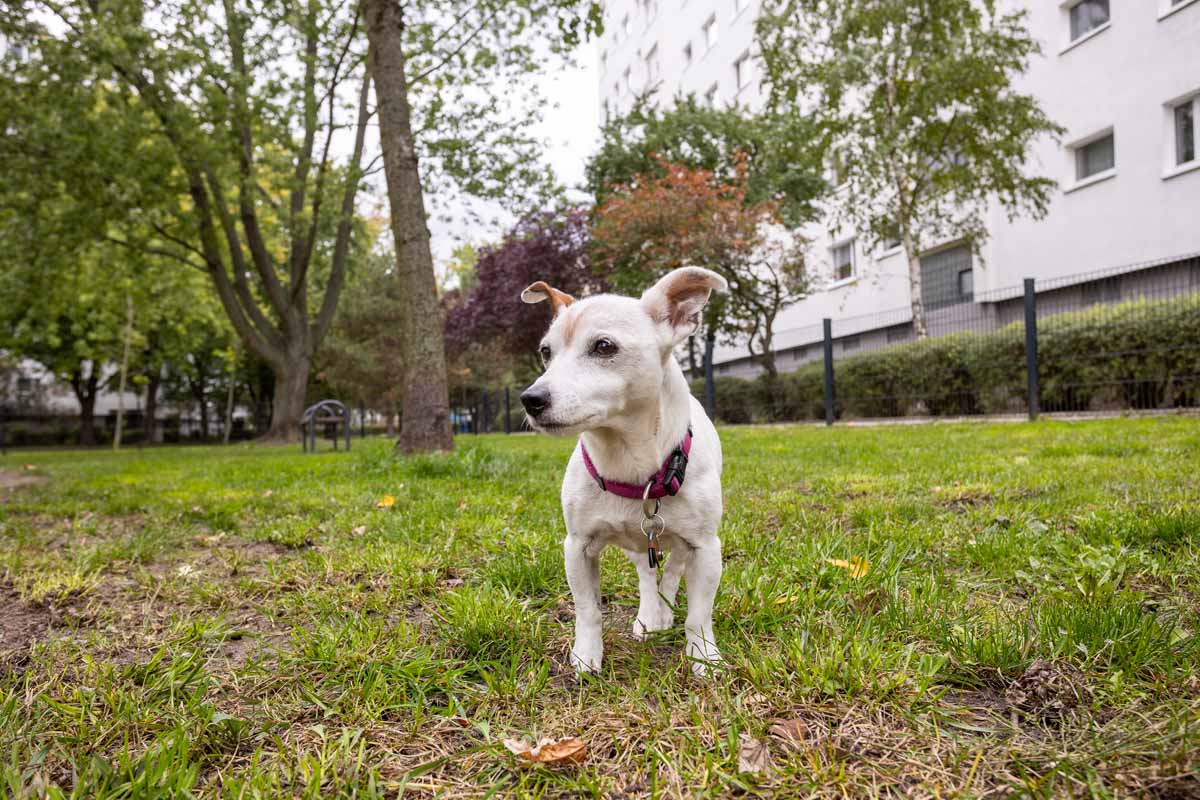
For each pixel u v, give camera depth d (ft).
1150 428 27.20
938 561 10.64
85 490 24.84
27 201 50.16
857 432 37.68
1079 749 5.33
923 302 68.08
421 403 29.25
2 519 18.04
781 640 7.51
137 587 10.95
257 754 5.53
